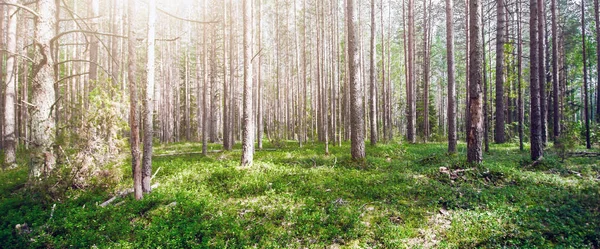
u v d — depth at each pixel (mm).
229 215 6637
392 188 8336
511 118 32062
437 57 42906
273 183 9078
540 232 5422
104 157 9281
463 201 7129
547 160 11312
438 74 44938
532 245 5004
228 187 8938
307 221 6164
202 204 7117
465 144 21344
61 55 29703
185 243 5379
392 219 6363
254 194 8344
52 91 9406
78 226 6055
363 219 6418
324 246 5348
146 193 8039
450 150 14469
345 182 9211
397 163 12453
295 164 12469
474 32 10289
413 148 18281
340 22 32812
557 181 8703
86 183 8797
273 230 5883
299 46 34719
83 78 24750
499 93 20844
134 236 5727
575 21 27875
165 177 10383
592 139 17688
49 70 9312
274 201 7523
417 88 34656
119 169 9602
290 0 29000
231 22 19391
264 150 20156
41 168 8828
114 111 9336
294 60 38062
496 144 20156
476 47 10273
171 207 7160
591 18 27172
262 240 5477
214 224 6031
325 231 5758
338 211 6590
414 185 8562
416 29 31156
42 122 8977
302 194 8109
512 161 12039
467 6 17781
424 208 6848
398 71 38656
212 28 20828
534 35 11820
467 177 9258
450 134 14539
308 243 5434
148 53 8609
